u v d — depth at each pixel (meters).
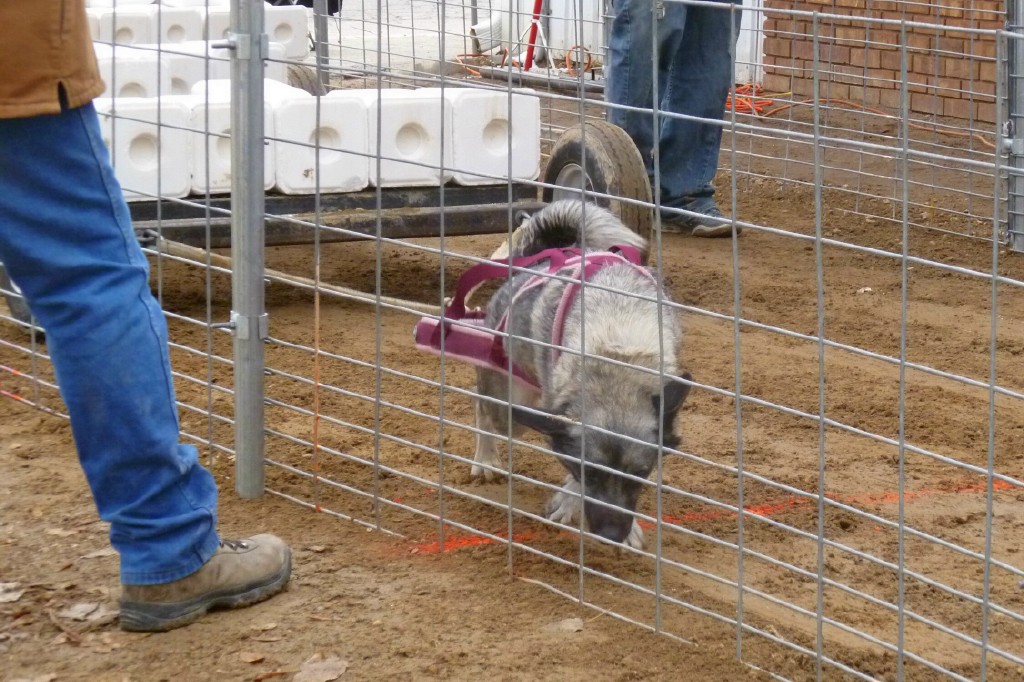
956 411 6.02
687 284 8.22
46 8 3.32
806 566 4.38
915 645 3.82
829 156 11.91
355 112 7.18
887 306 7.75
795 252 9.08
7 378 6.25
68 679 3.65
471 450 5.52
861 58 12.94
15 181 3.46
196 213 7.16
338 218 7.16
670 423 4.46
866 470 5.31
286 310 7.67
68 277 3.55
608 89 9.20
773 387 6.34
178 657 3.76
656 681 3.59
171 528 3.84
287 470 5.04
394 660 3.73
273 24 10.37
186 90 8.62
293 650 3.80
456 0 16.55
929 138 12.15
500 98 7.46
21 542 4.51
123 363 3.61
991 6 11.88
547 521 4.10
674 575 4.30
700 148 9.38
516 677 3.62
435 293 8.03
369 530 4.66
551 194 7.60
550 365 4.61
